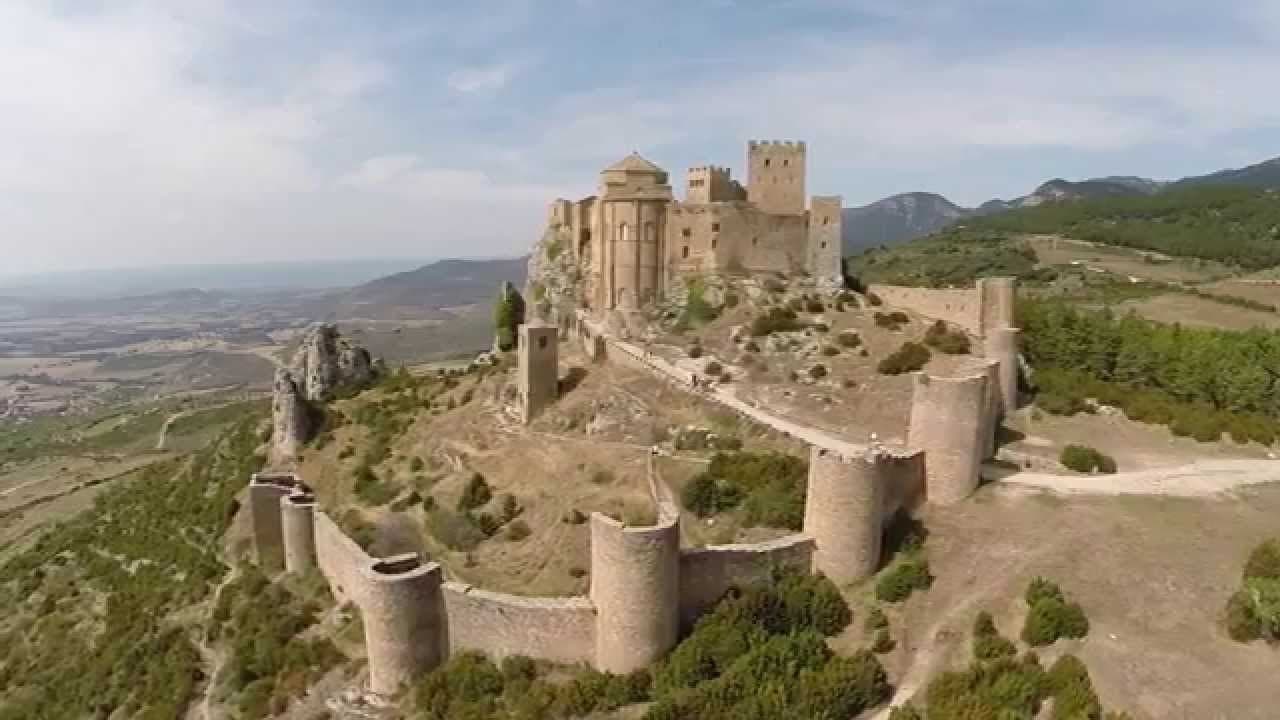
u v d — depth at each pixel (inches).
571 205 4200.3
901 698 1480.1
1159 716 1306.6
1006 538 1820.9
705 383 2851.9
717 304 3339.1
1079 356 3196.4
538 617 1723.7
